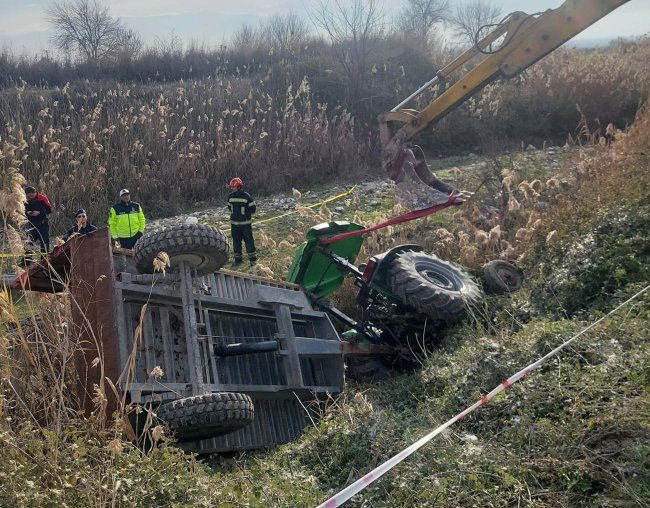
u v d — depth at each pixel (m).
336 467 5.70
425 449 5.36
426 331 8.81
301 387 7.41
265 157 20.64
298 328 8.25
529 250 10.48
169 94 23.94
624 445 4.91
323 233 9.23
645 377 5.55
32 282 7.42
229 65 29.52
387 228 11.84
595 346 6.21
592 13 8.55
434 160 22.16
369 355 8.49
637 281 7.76
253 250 14.15
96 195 18.20
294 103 23.77
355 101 23.95
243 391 6.86
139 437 5.64
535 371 6.12
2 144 18.73
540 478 4.92
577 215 10.28
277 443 7.23
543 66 25.27
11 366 5.88
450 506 4.77
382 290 8.89
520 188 12.18
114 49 31.98
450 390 6.54
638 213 8.98
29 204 13.16
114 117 21.19
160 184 19.45
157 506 4.73
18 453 4.88
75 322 6.41
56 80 28.52
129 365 5.62
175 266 6.82
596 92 23.27
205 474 5.48
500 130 23.06
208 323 7.01
